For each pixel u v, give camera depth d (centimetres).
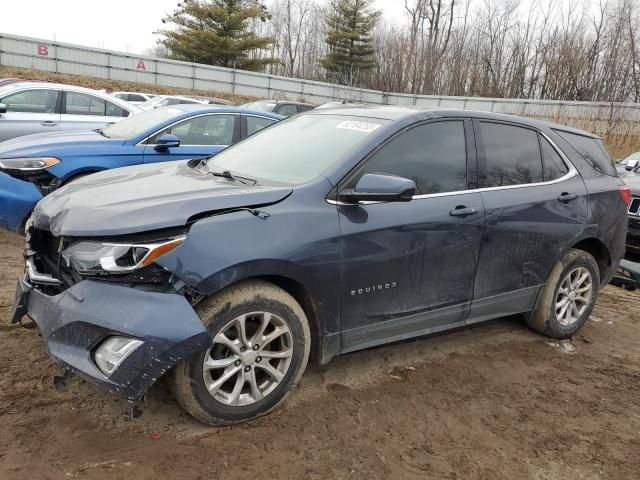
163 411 302
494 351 427
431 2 4822
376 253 322
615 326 514
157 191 304
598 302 584
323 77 5259
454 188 366
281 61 4969
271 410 310
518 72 3631
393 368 382
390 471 273
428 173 357
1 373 324
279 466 268
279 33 5656
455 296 372
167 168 388
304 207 302
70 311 260
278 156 365
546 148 437
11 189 536
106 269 258
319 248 298
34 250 314
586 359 429
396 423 315
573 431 324
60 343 264
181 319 254
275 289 293
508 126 415
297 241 291
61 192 331
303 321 306
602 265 485
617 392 378
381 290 331
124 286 260
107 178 354
